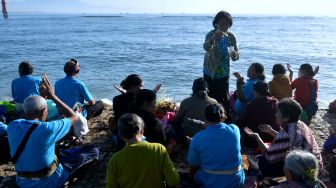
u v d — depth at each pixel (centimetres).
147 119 525
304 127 505
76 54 3300
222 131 455
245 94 747
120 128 412
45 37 5691
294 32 7256
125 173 405
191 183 479
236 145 454
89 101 770
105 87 1767
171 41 5094
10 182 546
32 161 457
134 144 410
